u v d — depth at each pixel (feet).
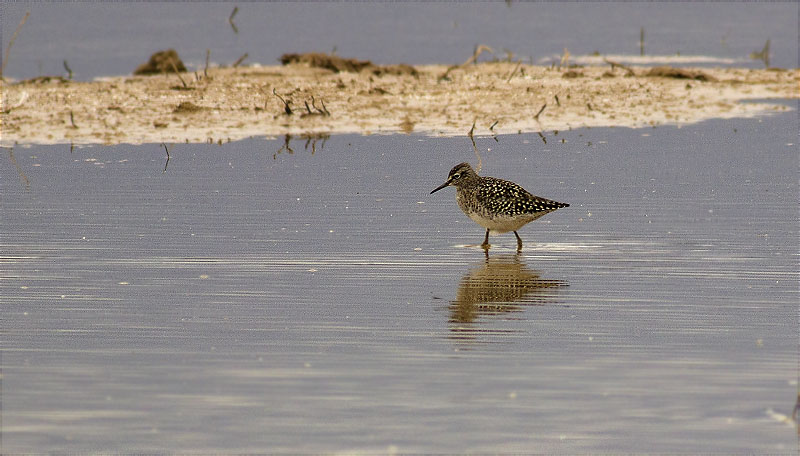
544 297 43.06
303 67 118.01
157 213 58.39
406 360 35.55
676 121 90.43
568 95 102.27
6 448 29.01
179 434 29.91
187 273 46.70
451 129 86.79
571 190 64.13
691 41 154.10
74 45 145.18
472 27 168.55
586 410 31.32
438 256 50.24
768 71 120.67
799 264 47.65
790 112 95.09
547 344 37.11
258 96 99.35
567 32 164.66
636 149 77.66
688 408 31.42
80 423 30.58
